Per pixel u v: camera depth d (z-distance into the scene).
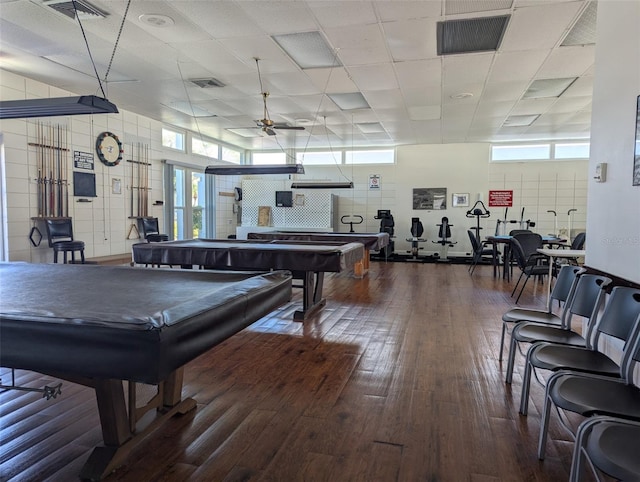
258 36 4.45
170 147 9.00
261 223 11.58
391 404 2.62
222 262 4.52
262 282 2.38
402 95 6.61
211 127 9.27
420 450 2.11
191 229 9.78
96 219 7.04
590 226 3.17
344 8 3.82
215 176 10.88
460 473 1.93
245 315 2.04
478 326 4.43
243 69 5.49
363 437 2.23
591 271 3.08
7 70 5.52
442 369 3.20
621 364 1.90
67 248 5.80
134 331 1.46
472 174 10.86
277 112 7.82
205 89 6.39
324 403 2.62
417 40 4.51
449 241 10.84
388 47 4.71
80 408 2.53
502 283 7.18
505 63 5.16
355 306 5.36
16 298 2.15
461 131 9.38
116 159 7.41
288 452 2.09
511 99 6.77
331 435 2.25
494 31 4.27
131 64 5.32
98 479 1.85
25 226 5.88
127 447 2.00
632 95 2.49
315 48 4.77
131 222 7.83
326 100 6.97
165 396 2.39
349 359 3.41
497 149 10.75
